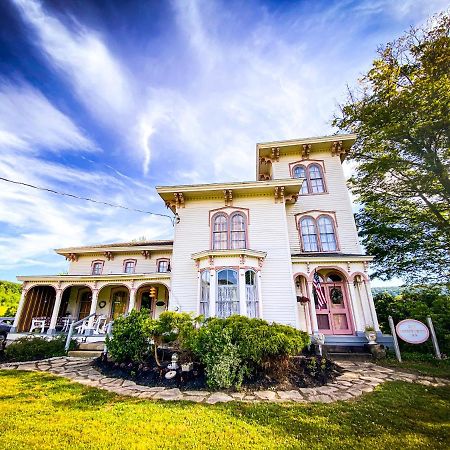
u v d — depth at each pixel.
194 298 11.30
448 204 14.73
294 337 6.61
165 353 7.70
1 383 6.04
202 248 12.16
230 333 6.42
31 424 3.75
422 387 5.87
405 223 15.92
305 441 3.39
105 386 5.92
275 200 12.55
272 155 15.01
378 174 16.17
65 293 16.91
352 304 10.88
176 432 3.58
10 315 21.19
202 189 12.57
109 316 16.03
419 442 3.39
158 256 17.11
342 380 6.47
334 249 12.74
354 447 3.26
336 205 13.55
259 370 6.37
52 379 6.45
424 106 12.96
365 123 15.79
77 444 3.21
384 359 9.02
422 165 14.48
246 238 12.04
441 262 14.84
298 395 5.31
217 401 4.94
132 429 3.64
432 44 13.34
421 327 9.34
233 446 3.25
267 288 10.96
